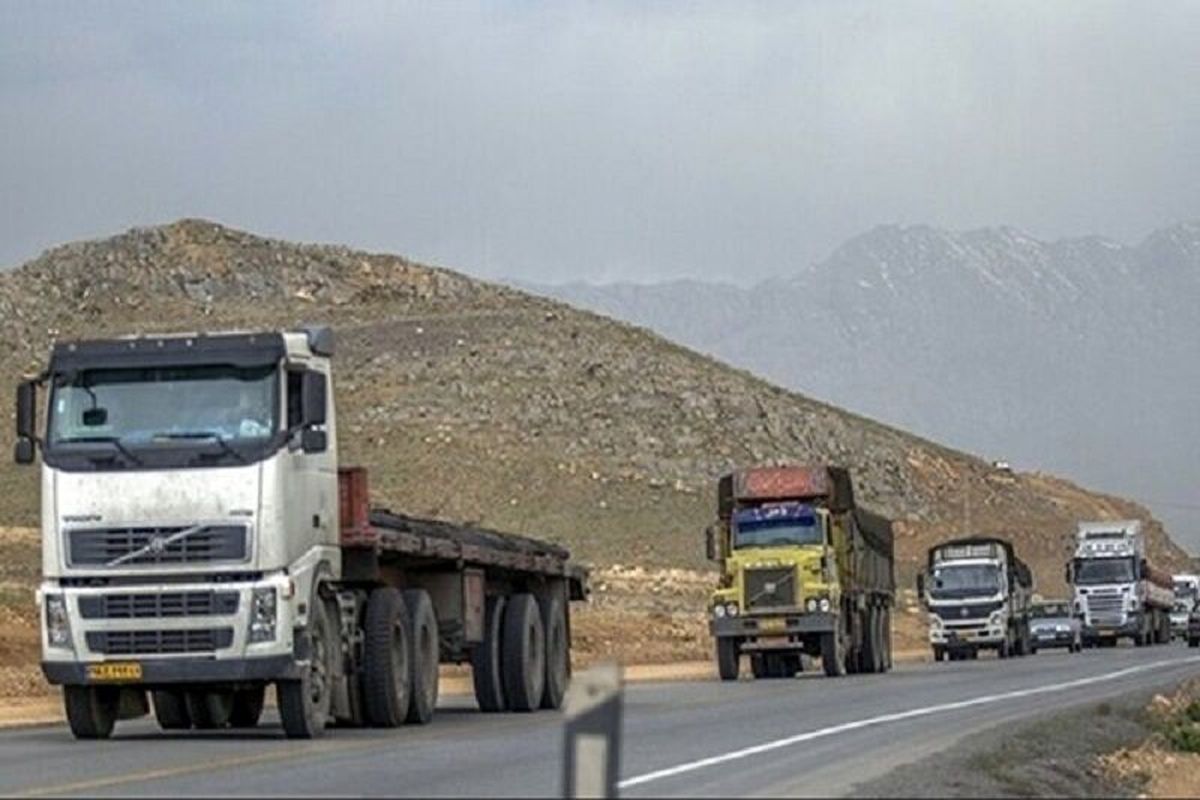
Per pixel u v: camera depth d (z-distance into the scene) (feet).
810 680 319.06
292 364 173.88
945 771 145.07
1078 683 288.92
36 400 173.99
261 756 154.40
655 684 304.09
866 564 372.17
